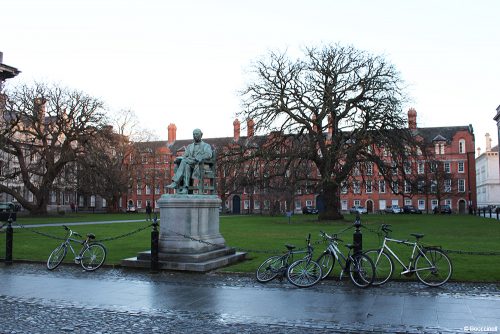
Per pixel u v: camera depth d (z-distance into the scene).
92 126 48.25
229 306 8.27
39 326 7.05
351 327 6.95
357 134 34.31
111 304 8.45
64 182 52.25
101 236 22.34
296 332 6.73
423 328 6.89
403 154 34.31
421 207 80.69
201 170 13.53
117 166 58.41
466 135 82.25
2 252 15.91
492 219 43.94
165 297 9.02
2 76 45.81
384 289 9.72
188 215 12.62
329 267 10.70
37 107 46.91
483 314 7.66
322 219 39.56
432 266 10.12
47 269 12.56
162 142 100.00
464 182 81.31
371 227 30.58
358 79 35.97
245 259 14.16
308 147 35.00
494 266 12.37
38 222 36.34
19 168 52.88
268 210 69.81
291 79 37.06
